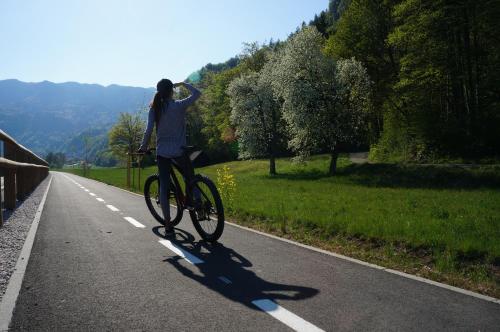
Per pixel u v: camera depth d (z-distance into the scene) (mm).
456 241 5953
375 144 34438
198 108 79812
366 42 35469
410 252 5953
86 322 3104
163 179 6238
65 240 6133
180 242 6066
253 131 38344
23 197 12438
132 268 4609
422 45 29016
